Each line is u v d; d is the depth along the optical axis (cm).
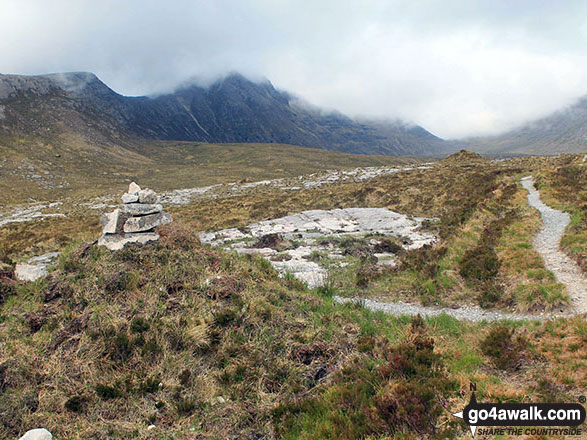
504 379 629
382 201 3528
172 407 574
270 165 15200
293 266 1467
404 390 579
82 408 559
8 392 561
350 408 568
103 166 13762
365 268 1393
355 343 764
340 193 4156
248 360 675
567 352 655
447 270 1202
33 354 629
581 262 1084
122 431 530
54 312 740
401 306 1047
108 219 959
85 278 807
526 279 1038
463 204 2581
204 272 906
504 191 2430
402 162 17988
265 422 566
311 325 815
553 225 1526
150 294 798
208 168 14400
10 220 4884
